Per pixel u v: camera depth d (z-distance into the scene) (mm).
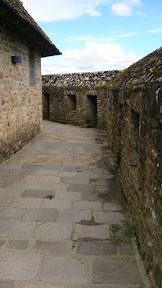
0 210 4441
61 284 2805
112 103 8016
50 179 5961
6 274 2941
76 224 4023
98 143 9867
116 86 6742
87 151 8609
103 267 3061
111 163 7188
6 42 7113
